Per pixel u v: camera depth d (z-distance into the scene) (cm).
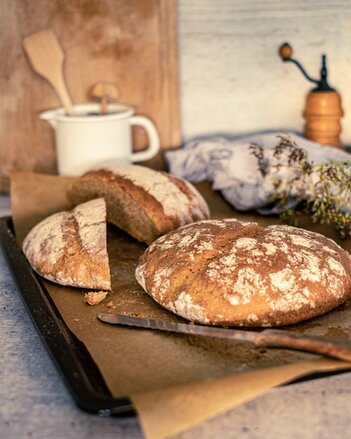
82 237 68
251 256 58
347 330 56
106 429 46
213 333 53
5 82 100
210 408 44
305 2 100
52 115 94
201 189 95
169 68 101
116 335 56
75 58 100
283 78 104
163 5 99
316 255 60
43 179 87
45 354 56
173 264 60
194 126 106
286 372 47
